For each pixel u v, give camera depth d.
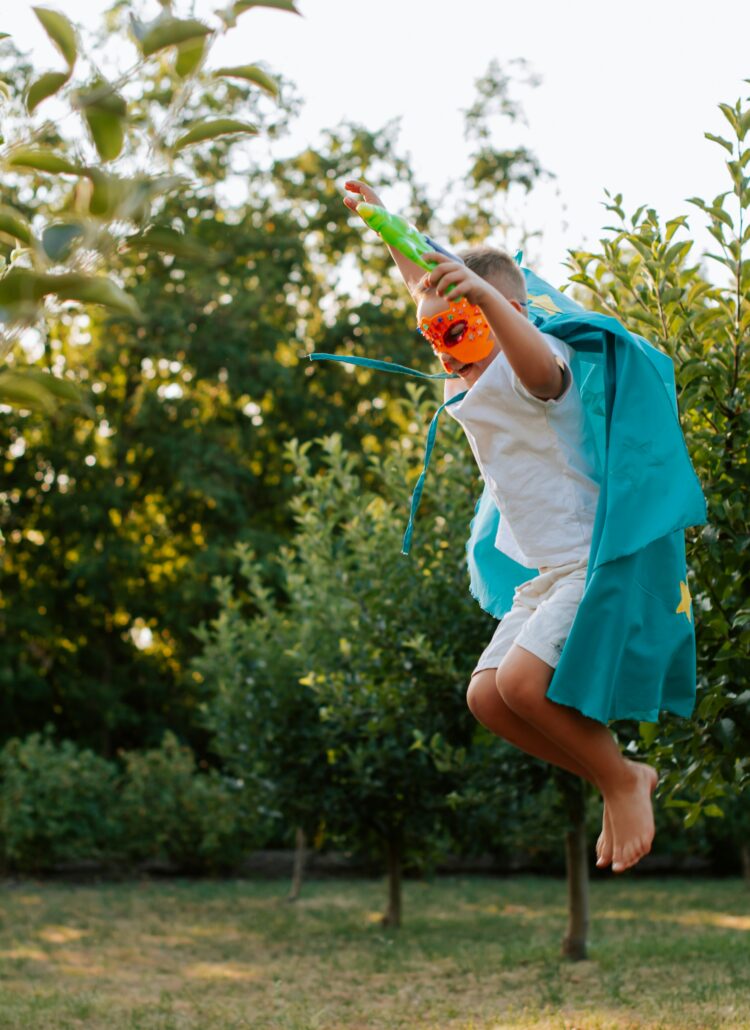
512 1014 7.24
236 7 1.38
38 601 21.44
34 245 1.27
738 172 4.37
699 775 4.56
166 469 21.70
